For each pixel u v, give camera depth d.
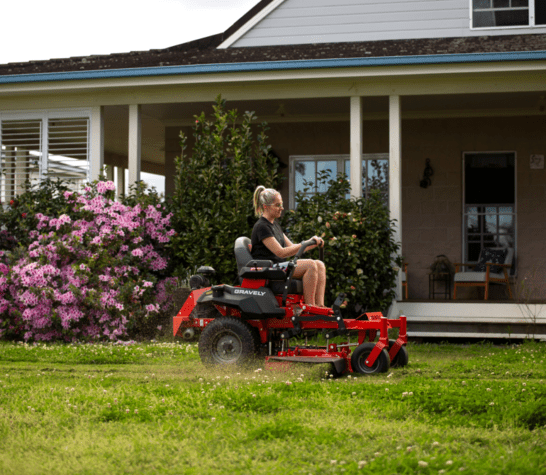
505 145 11.31
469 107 11.02
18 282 8.55
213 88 9.98
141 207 9.48
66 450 3.13
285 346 5.96
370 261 8.89
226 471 2.82
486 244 11.40
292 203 11.95
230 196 9.45
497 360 6.46
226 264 9.02
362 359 5.55
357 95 9.53
